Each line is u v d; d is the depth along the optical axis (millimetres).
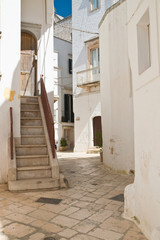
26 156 6090
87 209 4273
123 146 7754
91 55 16734
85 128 16656
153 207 2979
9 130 6371
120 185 6109
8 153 6016
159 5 2797
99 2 16312
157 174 2867
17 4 6660
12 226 3531
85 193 5336
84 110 16766
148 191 3174
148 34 3719
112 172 7996
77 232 3318
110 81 8469
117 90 8102
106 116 8984
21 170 5742
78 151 16984
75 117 17328
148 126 3203
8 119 6375
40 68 8914
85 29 17078
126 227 3473
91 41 16562
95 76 15961
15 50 6590
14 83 6527
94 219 3801
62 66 21391
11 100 6469
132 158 7449
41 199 4859
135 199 3793
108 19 8633
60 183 5828
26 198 4922
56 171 5895
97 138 10422
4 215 3973
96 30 16484
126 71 7699
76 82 17375
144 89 3381
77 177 7164
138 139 3688
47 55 8984
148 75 3168
